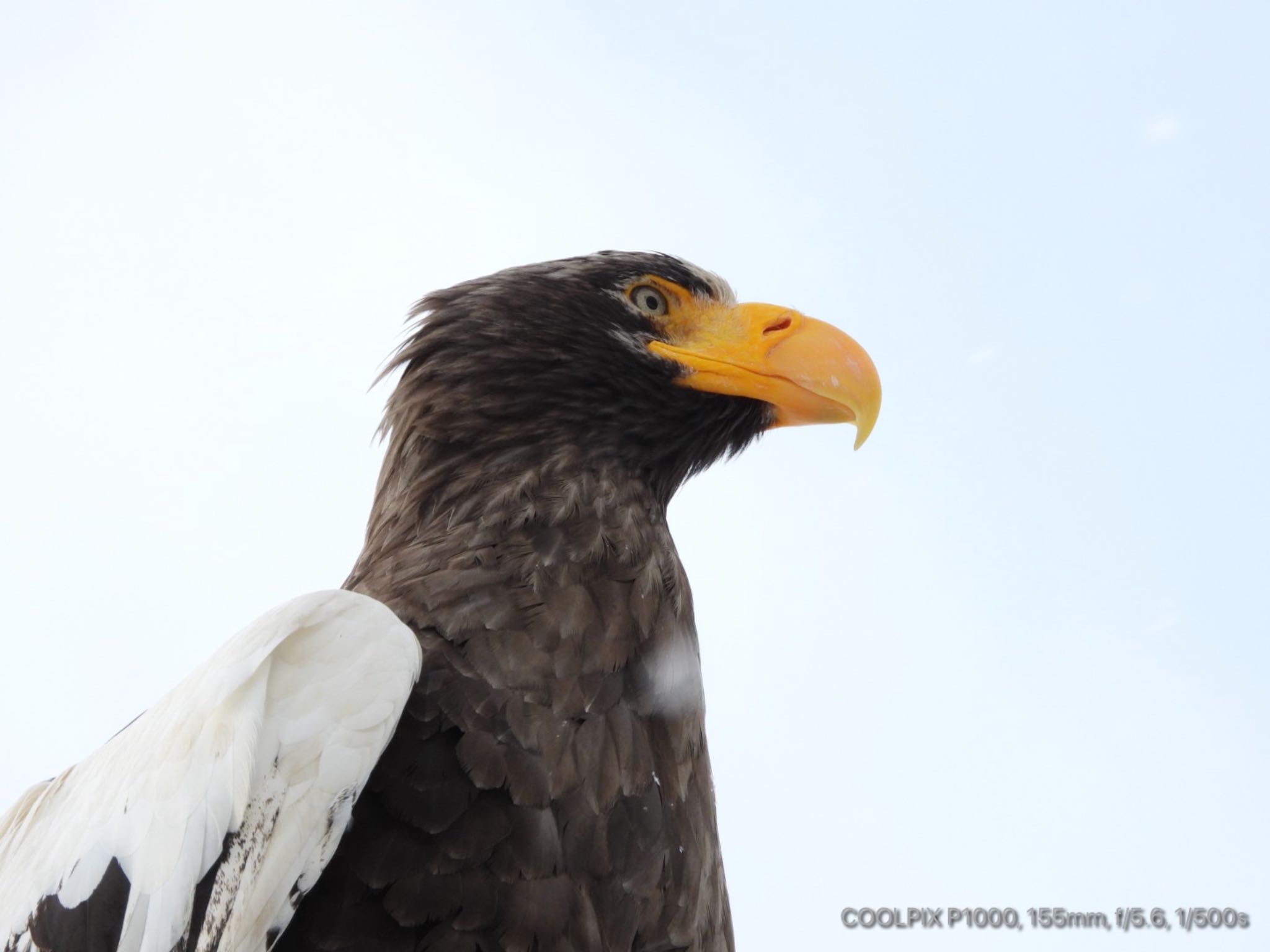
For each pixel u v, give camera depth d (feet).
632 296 33.58
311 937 22.59
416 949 22.65
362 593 27.71
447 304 33.45
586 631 26.63
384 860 22.93
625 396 32.60
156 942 21.17
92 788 23.97
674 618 28.60
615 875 24.17
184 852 21.38
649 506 31.27
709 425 33.42
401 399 32.76
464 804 23.45
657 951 24.54
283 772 21.97
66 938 22.30
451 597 26.35
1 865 25.44
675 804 25.94
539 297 32.83
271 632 22.67
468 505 29.84
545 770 24.26
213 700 22.13
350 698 22.45
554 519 29.14
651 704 26.81
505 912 22.94
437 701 24.25
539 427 31.63
